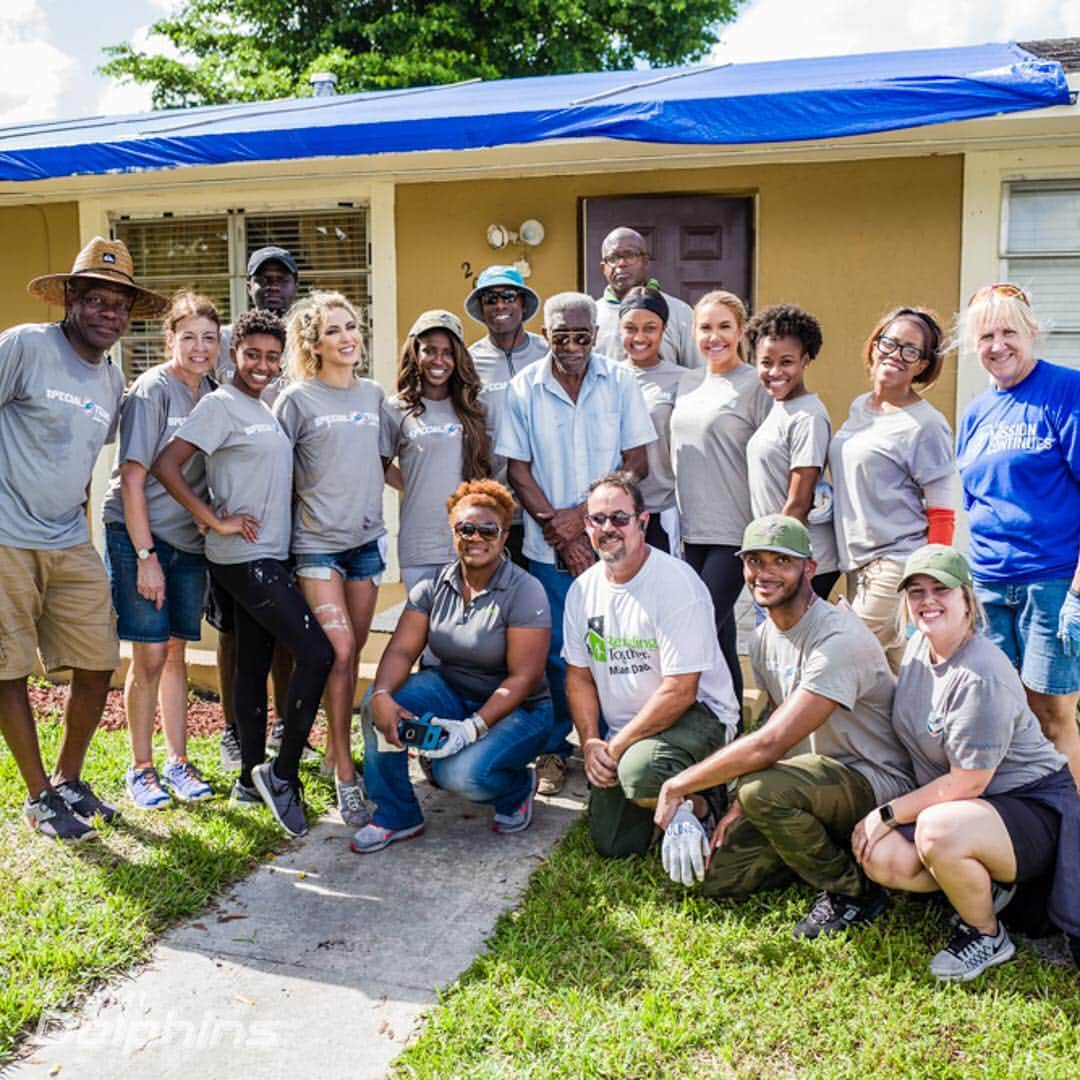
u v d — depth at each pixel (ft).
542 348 15.79
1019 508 12.25
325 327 13.41
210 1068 9.20
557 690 14.76
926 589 10.40
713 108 16.72
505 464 15.26
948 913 11.18
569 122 17.35
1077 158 19.07
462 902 11.87
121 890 11.97
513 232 22.15
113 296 12.84
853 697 11.03
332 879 12.46
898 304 20.30
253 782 14.11
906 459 12.82
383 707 12.81
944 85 15.81
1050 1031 9.42
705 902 11.59
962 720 10.22
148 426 13.62
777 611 11.34
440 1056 9.18
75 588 13.25
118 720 17.76
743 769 11.16
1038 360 12.50
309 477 13.67
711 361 14.43
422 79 54.60
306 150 18.89
